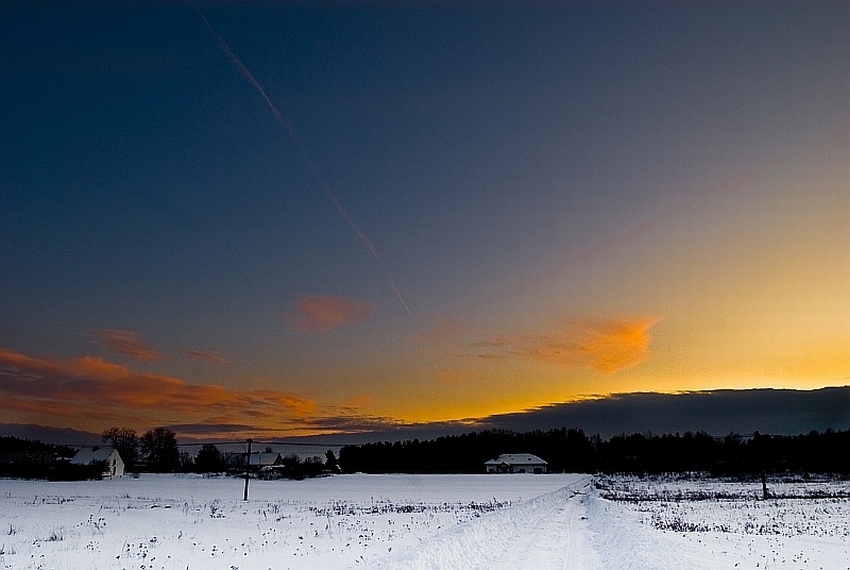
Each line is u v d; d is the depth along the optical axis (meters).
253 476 145.00
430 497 76.94
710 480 125.38
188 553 23.75
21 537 29.69
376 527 34.97
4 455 132.75
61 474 127.06
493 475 174.25
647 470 164.75
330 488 103.00
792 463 137.25
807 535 30.42
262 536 30.44
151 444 163.75
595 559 21.28
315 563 20.95
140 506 55.31
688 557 21.44
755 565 20.47
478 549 22.72
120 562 21.27
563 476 166.88
